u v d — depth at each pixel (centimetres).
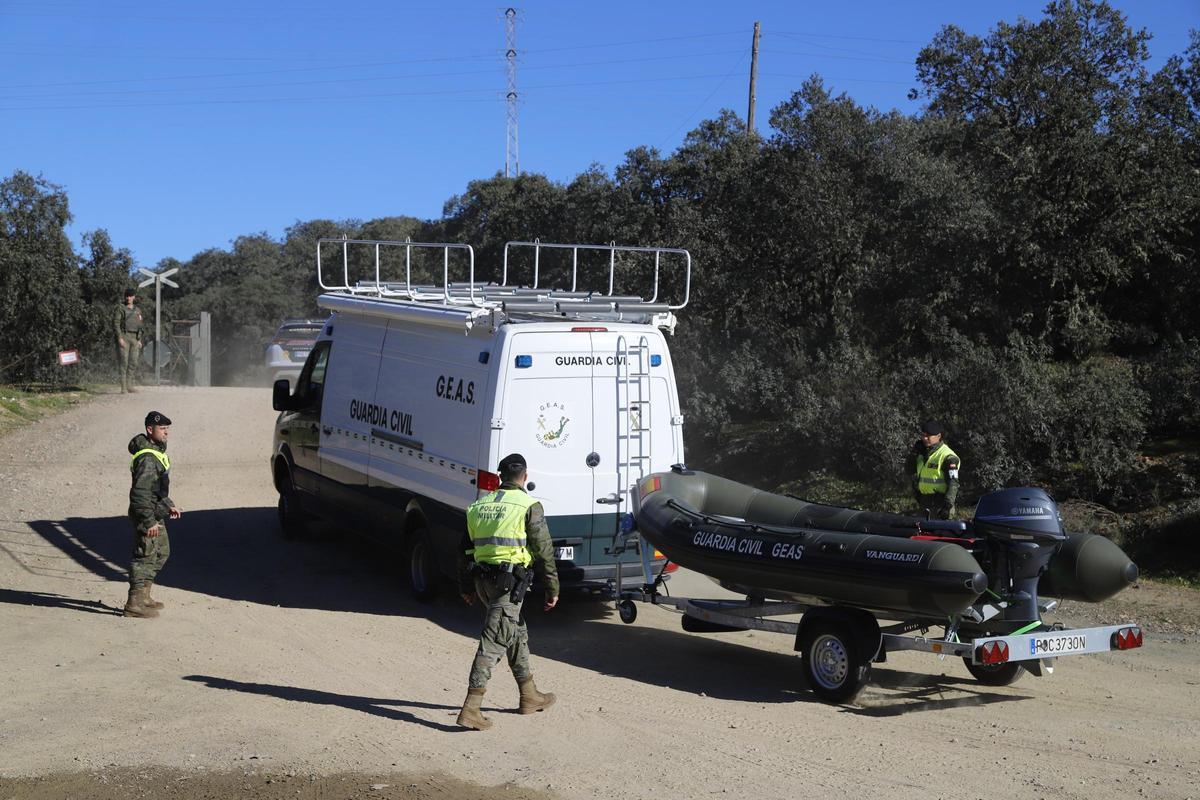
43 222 2692
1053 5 1602
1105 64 1591
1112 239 1614
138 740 648
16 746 635
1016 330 1579
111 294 2930
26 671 794
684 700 752
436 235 4900
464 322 963
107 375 3055
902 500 1395
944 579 682
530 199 3425
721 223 2025
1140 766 614
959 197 1667
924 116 1977
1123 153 1577
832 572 732
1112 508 1280
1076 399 1352
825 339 1892
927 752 639
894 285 1797
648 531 880
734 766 612
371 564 1234
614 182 2689
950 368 1448
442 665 841
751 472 1653
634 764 614
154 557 984
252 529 1425
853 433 1508
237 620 977
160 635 915
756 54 3269
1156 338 1812
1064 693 776
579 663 858
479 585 693
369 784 579
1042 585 764
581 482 948
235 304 6134
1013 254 1634
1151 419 1425
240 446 1981
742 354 1886
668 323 1002
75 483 1639
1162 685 798
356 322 1213
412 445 1050
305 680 789
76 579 1126
